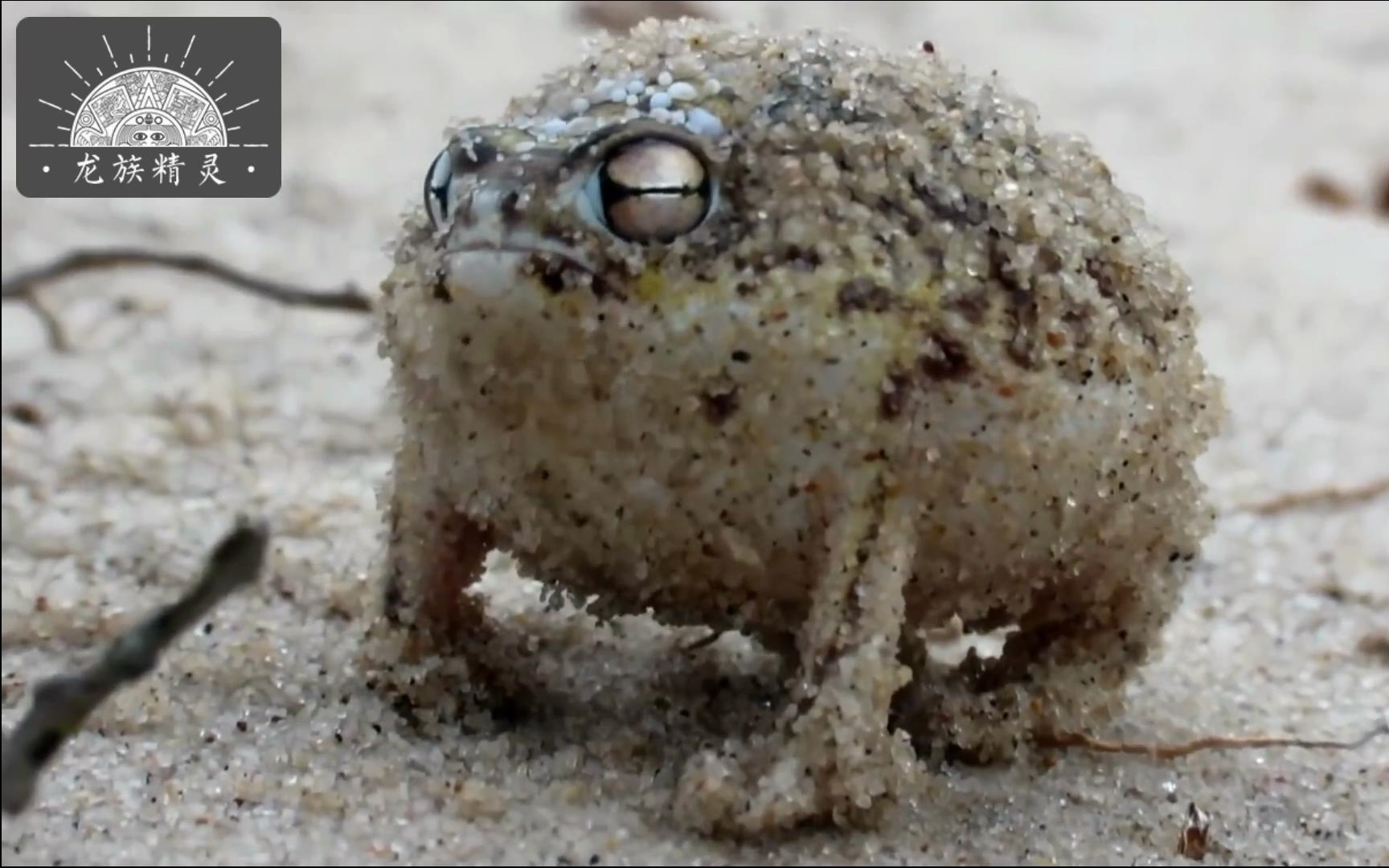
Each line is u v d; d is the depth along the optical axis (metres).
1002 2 0.82
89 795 0.20
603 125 0.20
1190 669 0.23
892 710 0.21
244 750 0.21
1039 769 0.21
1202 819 0.20
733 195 0.20
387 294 0.21
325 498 0.26
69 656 0.23
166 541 0.25
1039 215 0.20
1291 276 0.42
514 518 0.20
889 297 0.20
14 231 0.38
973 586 0.20
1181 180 0.54
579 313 0.20
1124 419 0.20
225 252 0.38
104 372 0.30
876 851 0.20
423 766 0.21
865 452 0.20
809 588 0.20
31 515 0.26
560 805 0.20
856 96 0.20
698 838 0.20
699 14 0.64
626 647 0.23
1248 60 0.74
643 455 0.20
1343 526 0.27
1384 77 0.72
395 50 0.60
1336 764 0.22
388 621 0.21
